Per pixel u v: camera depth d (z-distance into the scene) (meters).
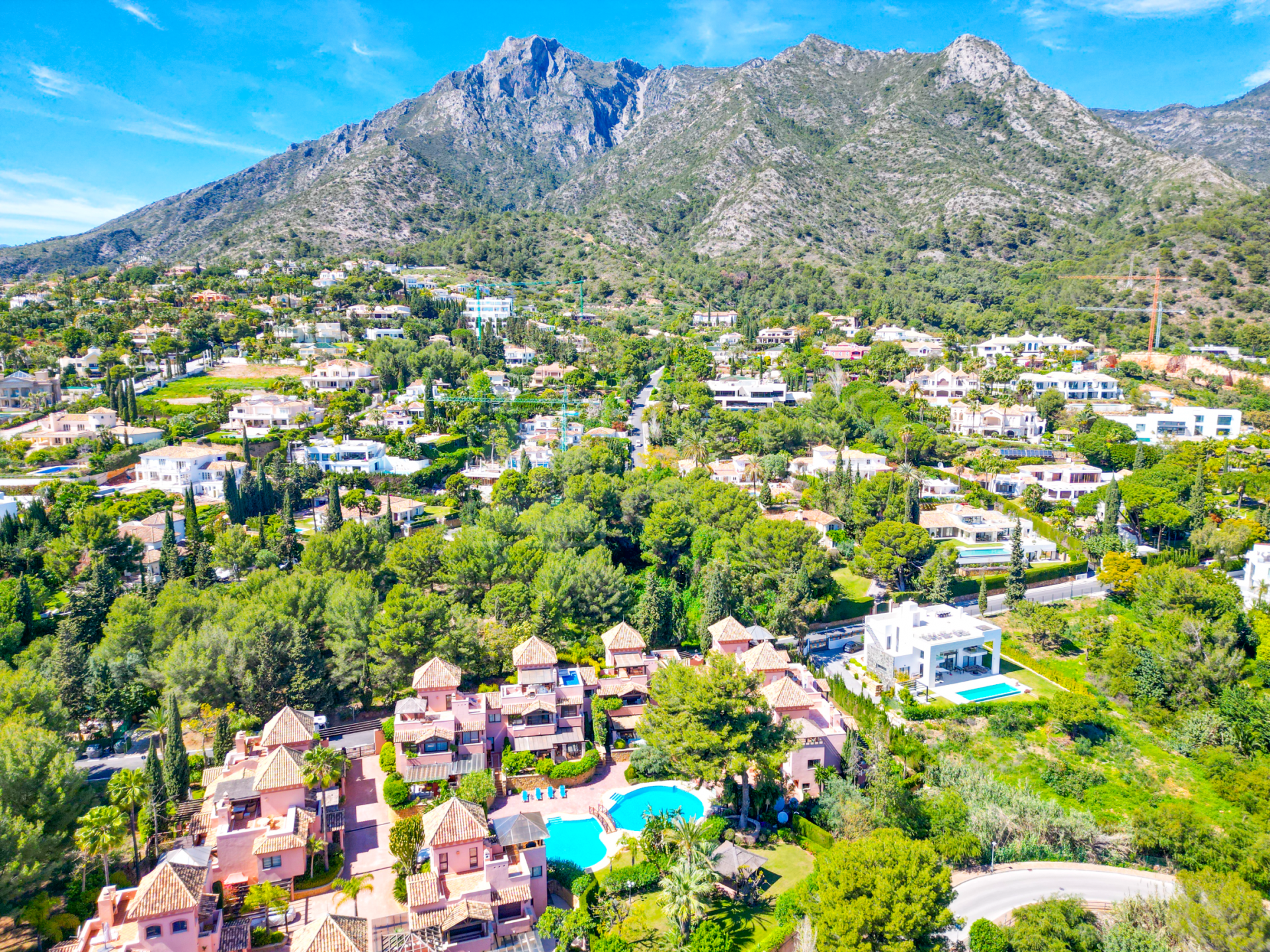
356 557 124.25
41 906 61.69
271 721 81.38
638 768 86.44
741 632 102.56
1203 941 61.03
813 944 59.69
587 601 113.75
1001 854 77.62
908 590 136.75
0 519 140.38
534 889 66.19
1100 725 99.50
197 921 57.78
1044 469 177.75
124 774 68.19
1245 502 171.75
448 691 87.50
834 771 85.31
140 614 99.88
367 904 65.56
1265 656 108.19
